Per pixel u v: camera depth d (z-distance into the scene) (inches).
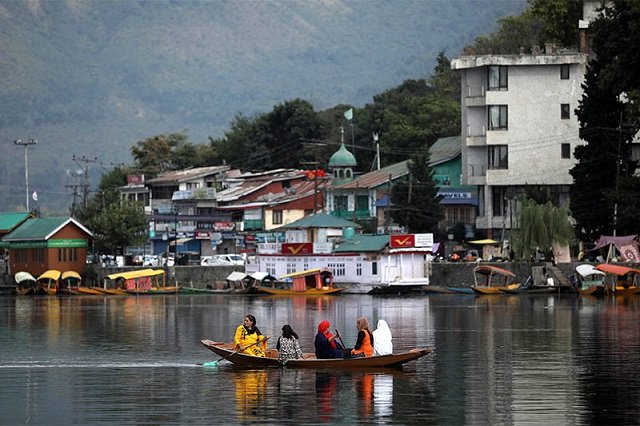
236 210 7652.6
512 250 5767.7
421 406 2025.1
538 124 6427.2
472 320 3858.3
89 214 7859.3
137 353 2883.9
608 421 1886.1
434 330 3467.0
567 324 3624.5
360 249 5949.8
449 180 7106.3
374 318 4010.8
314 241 6496.1
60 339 3299.7
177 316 4249.5
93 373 2497.5
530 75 6432.1
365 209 7190.0
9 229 6865.2
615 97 5418.3
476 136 6540.4
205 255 7401.6
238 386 2251.5
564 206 6058.1
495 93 6437.0
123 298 5797.2
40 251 6594.5
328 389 2204.7
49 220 6717.5
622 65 4921.3
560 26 7032.5
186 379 2368.4
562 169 6417.3
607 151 5413.4
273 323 3804.1
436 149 7500.0
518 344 3009.4
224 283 6289.4
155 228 7475.4
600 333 3292.3
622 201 5103.3
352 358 2463.1
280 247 6299.2
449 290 5703.7
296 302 5177.2
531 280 5654.5
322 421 1897.1
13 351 2962.6
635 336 3191.4
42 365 2652.6
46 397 2169.0
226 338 3282.5
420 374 2400.3
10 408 2052.2
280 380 2324.1
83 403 2095.2
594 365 2541.8
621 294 5251.0
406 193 6560.0
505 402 2059.5
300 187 7839.6
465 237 6569.9
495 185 6461.6
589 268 5255.9
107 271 6525.6
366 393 2158.0
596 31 5280.5
